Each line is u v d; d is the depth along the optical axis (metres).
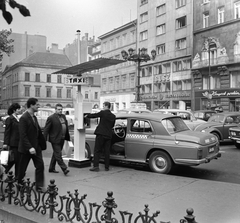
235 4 31.00
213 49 33.03
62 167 7.05
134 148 8.03
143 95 43.94
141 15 44.47
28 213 4.26
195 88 35.50
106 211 3.42
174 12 38.56
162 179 6.66
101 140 7.55
